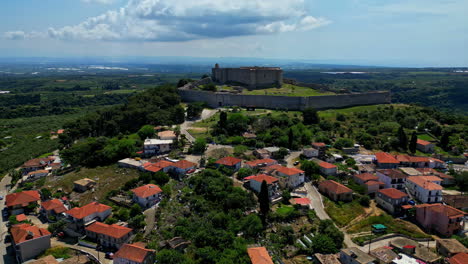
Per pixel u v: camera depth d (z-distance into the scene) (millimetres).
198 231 95812
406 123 197125
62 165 154750
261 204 103312
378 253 88375
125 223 101375
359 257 83062
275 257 87375
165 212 106312
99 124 198625
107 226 97625
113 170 139625
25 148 197625
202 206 106438
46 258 85438
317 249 90375
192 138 171125
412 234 100750
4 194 132750
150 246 90688
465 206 115625
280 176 126875
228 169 131875
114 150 151375
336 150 163250
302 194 121875
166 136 165625
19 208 115375
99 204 109438
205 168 136375
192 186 120188
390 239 98938
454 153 163750
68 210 108938
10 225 107125
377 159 146875
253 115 199000
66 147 184625
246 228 97000
